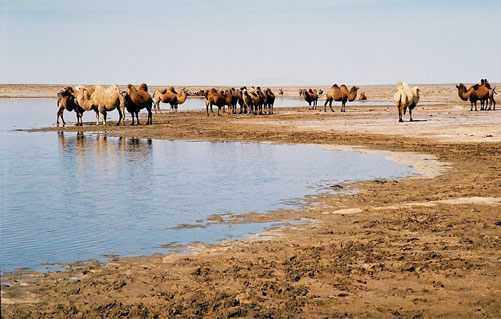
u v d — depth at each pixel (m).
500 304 6.66
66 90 36.03
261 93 45.94
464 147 22.08
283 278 7.73
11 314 6.64
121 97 35.28
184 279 7.78
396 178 15.66
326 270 8.01
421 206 11.92
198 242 9.63
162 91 53.84
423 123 32.59
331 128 31.17
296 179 15.84
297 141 25.80
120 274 8.02
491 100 44.72
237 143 25.80
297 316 6.47
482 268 7.92
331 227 10.44
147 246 9.44
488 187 13.80
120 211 12.02
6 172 17.64
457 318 6.29
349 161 19.27
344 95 47.44
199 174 16.92
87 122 40.72
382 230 10.11
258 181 15.62
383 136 26.58
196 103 78.06
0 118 47.12
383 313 6.50
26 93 142.12
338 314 6.50
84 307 6.84
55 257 8.87
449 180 15.02
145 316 6.57
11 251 9.20
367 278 7.65
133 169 18.06
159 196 13.63
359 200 12.81
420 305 6.69
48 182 15.74
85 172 17.55
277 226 10.63
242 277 7.80
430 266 8.04
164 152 22.62
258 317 6.47
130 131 32.09
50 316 6.58
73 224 10.96
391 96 95.88
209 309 6.73
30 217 11.55
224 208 12.23
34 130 34.09
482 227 10.12
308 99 54.56
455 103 59.78
